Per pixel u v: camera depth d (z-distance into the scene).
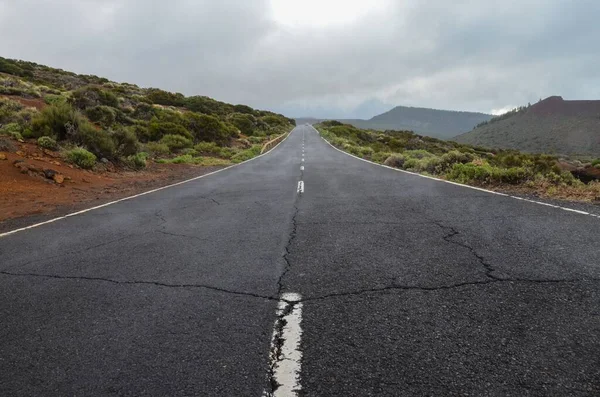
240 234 5.36
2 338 2.62
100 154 15.84
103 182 12.74
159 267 4.03
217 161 22.23
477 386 1.90
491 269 3.52
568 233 4.62
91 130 15.82
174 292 3.32
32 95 27.36
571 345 2.22
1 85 28.38
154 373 2.13
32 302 3.22
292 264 3.93
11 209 8.22
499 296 2.93
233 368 2.15
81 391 2.00
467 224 5.32
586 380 1.91
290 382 1.99
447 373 2.01
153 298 3.20
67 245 5.14
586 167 21.92
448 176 11.26
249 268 3.87
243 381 2.02
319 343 2.37
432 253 4.08
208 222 6.29
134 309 3.00
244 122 51.28
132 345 2.45
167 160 20.50
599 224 5.00
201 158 22.66
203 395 1.92
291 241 4.86
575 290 2.97
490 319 2.57
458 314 2.66
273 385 1.98
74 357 2.34
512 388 1.87
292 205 7.60
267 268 3.84
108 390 2.00
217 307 2.97
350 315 2.72
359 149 30.23
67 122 15.81
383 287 3.21
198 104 54.12
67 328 2.72
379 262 3.86
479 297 2.93
